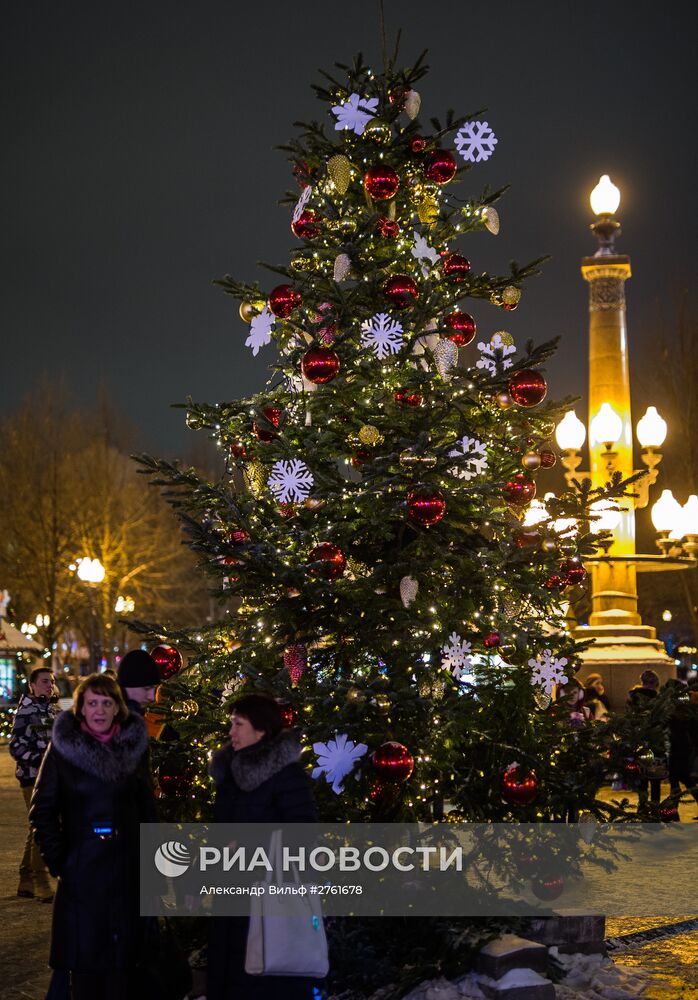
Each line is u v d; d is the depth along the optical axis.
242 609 7.45
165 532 49.88
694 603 30.58
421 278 7.59
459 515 7.18
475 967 6.46
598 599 20.28
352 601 6.91
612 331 20.36
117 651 51.16
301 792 5.27
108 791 5.38
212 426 7.57
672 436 30.45
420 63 7.50
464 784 6.79
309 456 7.29
